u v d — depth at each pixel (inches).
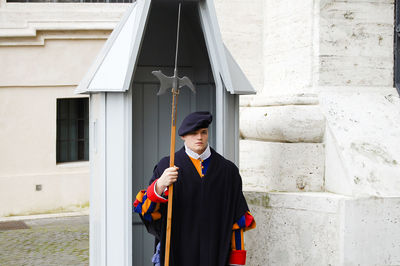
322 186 178.4
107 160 141.0
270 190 184.4
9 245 263.1
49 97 355.9
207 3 143.8
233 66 154.7
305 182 178.1
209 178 127.7
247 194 181.6
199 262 126.0
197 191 126.9
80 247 257.0
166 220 125.7
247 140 202.7
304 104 181.2
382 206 157.1
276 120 182.4
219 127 149.9
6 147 349.4
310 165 177.9
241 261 128.7
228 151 150.6
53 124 356.2
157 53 166.4
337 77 187.9
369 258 156.2
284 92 198.5
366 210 156.1
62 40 356.2
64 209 355.6
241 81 152.1
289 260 168.9
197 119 125.6
